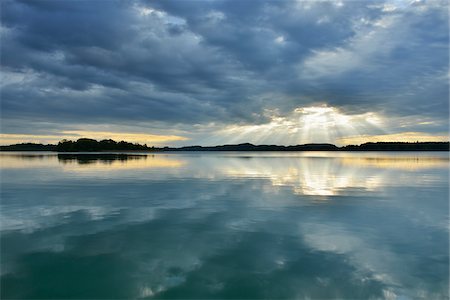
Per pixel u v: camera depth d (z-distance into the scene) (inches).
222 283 323.9
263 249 412.8
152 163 2261.3
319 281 327.3
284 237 459.2
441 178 1205.7
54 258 385.4
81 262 374.0
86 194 816.9
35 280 330.6
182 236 464.8
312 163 2333.9
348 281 327.0
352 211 614.9
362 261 374.3
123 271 350.6
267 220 549.6
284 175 1334.9
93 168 1715.1
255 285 319.9
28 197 770.8
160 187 948.6
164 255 394.0
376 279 331.3
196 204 687.1
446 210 622.8
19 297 299.1
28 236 465.1
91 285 320.8
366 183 1048.2
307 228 502.3
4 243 436.1
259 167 1861.5
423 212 607.8
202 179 1173.1
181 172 1480.1
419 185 993.5
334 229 496.7
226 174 1382.9
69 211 621.3
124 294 304.2
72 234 474.6
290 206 662.5
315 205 674.8
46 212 613.0
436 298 296.8
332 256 389.7
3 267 361.1
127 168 1724.9
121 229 499.8
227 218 564.7
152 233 479.2
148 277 336.8
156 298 297.1
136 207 657.6
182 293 305.7
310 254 395.9
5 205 677.3
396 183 1047.6
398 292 306.7
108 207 658.2
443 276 337.4
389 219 554.9
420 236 463.2
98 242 440.1
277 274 342.6
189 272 348.2
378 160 2829.7
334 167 1843.0
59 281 329.1
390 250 408.2
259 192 850.1
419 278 333.4
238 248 416.5
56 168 1697.8
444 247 418.6
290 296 300.5
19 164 2043.6
